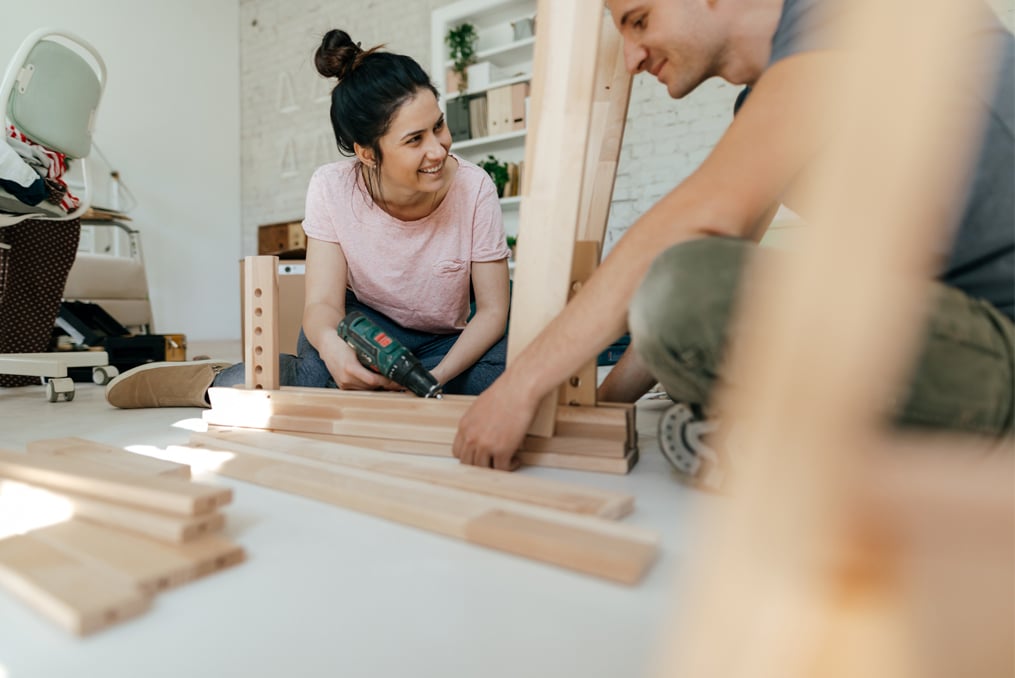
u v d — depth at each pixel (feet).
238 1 17.71
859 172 0.60
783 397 0.61
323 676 1.39
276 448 3.19
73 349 7.85
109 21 14.97
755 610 0.60
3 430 4.31
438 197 4.11
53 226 7.13
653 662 1.43
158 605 1.71
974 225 1.65
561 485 2.51
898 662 0.58
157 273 16.10
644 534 2.04
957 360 1.46
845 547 0.60
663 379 2.12
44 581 1.70
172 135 16.30
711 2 2.51
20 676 1.38
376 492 2.46
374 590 1.80
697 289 1.82
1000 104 1.56
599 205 3.84
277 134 17.26
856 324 0.58
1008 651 0.60
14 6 13.37
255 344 3.75
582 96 2.66
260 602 1.73
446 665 1.43
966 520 0.62
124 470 2.60
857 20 0.64
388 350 3.43
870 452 0.60
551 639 1.54
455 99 13.82
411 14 14.94
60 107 6.43
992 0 1.50
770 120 1.87
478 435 2.72
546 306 2.76
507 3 13.48
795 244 0.67
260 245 16.47
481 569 1.94
